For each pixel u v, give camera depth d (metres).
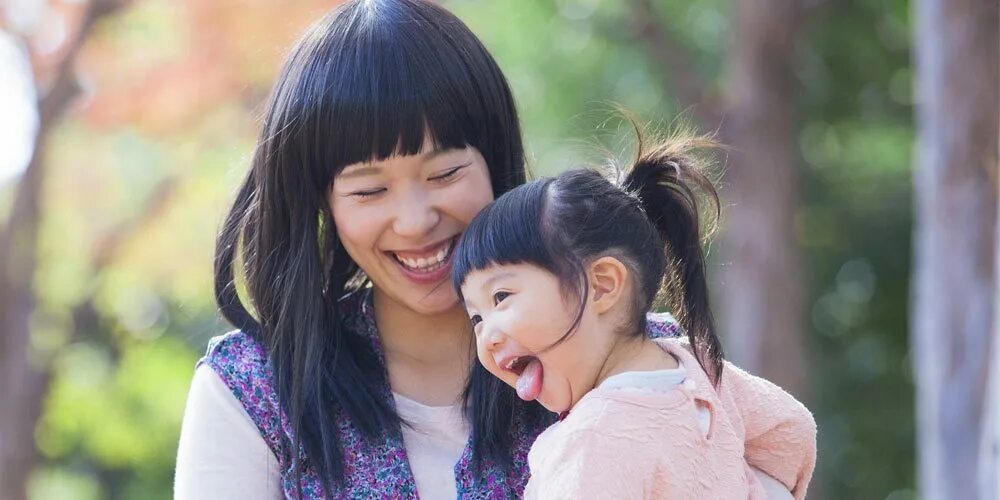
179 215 10.72
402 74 2.51
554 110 10.42
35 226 10.23
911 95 11.98
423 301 2.60
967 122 6.23
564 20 10.40
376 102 2.49
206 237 10.80
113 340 13.91
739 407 2.64
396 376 2.67
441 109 2.52
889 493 14.41
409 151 2.51
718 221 2.77
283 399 2.55
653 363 2.43
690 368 2.46
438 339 2.69
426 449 2.59
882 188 13.50
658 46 10.05
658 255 2.49
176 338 13.75
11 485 10.44
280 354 2.58
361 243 2.57
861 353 14.37
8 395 10.39
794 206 10.38
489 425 2.55
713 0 10.94
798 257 10.47
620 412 2.31
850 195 13.60
